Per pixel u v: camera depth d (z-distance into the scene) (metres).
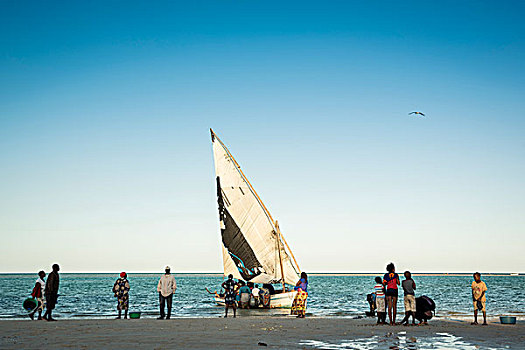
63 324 16.61
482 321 20.28
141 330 14.87
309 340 13.04
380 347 11.91
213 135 32.09
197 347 11.38
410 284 17.53
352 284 115.00
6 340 12.34
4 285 98.38
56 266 18.64
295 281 29.80
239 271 32.09
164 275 19.39
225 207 32.16
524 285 101.00
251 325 16.81
